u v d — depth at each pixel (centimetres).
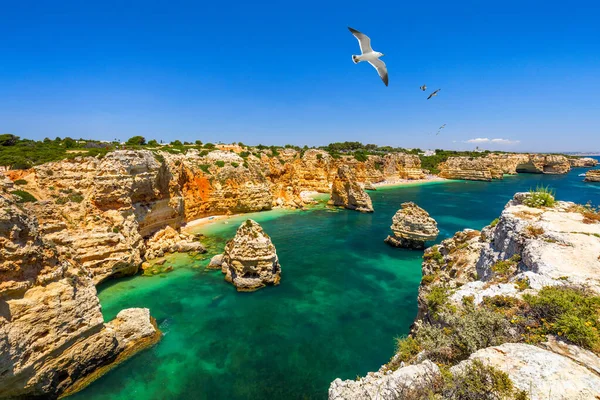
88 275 2180
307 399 1905
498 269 1529
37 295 1805
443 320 1209
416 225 4547
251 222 3412
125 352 2220
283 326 2653
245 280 3275
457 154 19888
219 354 2281
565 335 901
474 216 7094
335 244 4966
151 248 4141
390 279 3644
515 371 777
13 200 1880
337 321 2742
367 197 7500
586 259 1303
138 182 4184
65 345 1884
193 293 3175
